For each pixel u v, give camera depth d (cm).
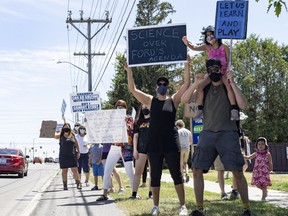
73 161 1391
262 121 4634
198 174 697
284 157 3366
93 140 1134
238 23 746
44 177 2398
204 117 704
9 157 2344
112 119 1109
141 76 4872
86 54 3784
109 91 5072
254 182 1059
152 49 834
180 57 821
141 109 959
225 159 684
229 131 687
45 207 957
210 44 765
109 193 1197
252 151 3002
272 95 4738
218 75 678
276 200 1055
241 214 762
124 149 1120
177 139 765
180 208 762
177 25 830
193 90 705
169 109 758
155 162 767
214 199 1032
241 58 4847
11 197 1252
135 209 851
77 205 966
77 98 1898
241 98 671
